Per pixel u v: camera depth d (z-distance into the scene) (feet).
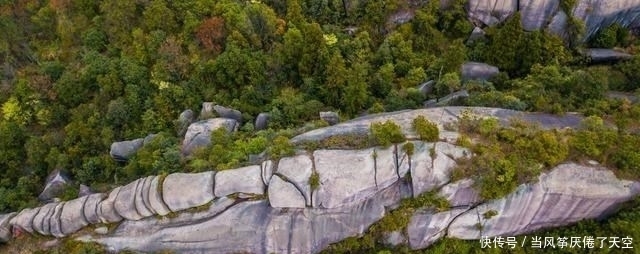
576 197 94.38
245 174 97.50
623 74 136.26
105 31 148.05
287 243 100.48
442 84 127.24
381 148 96.22
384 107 122.83
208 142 114.42
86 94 138.62
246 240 100.07
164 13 137.59
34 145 128.06
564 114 108.37
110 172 121.39
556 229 100.53
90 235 104.12
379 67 140.05
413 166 94.02
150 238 101.19
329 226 98.78
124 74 133.59
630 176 94.94
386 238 100.12
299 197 94.89
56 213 107.04
